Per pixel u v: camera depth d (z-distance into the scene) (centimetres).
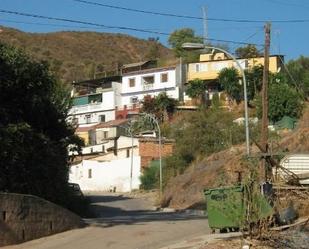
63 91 3222
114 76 10294
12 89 2239
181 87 8944
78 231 1900
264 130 2630
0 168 2017
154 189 6362
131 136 7438
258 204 1294
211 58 8731
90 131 9025
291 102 6028
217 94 7938
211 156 4794
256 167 1869
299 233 1353
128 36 19262
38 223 1789
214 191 1555
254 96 7044
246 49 8269
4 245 1650
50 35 17450
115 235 1741
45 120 2534
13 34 16112
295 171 2389
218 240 1389
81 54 17088
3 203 1667
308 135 3659
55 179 2431
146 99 8288
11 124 2080
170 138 7081
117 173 7538
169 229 1858
